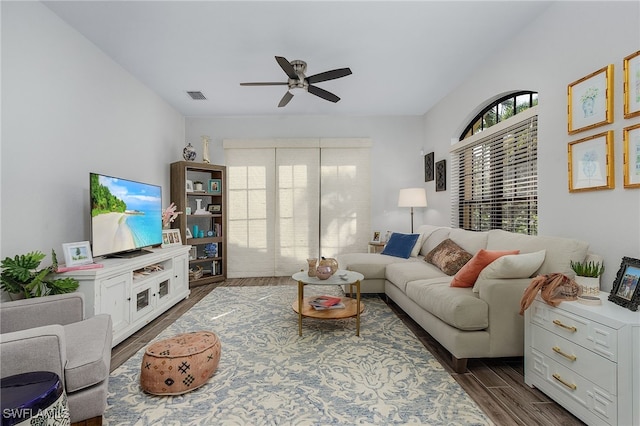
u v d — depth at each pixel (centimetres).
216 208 502
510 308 207
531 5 246
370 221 530
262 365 218
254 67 348
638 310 151
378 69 357
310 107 489
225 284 473
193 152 483
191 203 514
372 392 185
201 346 196
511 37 293
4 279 194
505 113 338
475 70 361
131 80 365
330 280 277
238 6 244
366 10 250
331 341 259
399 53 320
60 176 258
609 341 142
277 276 528
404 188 527
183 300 385
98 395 147
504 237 272
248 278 516
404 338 266
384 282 372
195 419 160
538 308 184
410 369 213
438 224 474
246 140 523
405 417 162
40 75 238
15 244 218
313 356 232
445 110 446
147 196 346
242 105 475
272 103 467
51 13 247
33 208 232
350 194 531
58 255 255
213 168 492
